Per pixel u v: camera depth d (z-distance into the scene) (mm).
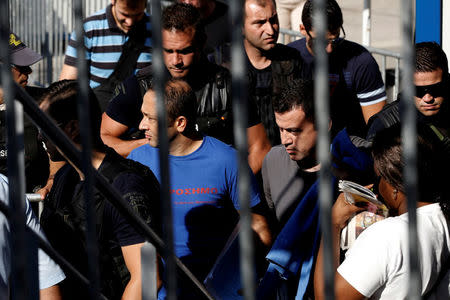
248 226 5281
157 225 10352
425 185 8922
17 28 30312
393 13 29438
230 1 5039
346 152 11680
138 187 10422
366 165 11711
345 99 17719
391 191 9188
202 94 15594
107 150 10938
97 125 10680
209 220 12531
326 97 5074
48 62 29531
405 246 8680
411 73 4973
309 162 13531
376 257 8734
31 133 16250
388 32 29469
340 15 17219
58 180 11445
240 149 5176
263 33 16656
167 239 5562
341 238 10102
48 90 10977
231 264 11641
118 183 10422
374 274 8734
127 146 15906
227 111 15555
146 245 7102
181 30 15109
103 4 26562
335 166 11711
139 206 10164
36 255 8094
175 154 12688
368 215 9945
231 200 12852
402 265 8680
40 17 29625
